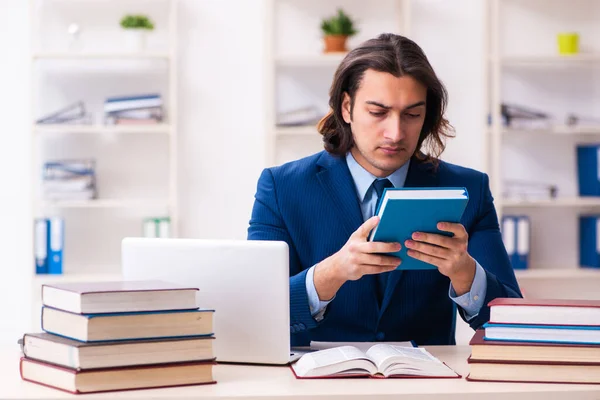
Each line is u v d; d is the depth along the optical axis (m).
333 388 1.62
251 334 1.87
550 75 5.01
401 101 2.00
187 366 1.65
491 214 2.32
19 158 4.86
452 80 4.97
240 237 4.92
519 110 4.78
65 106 4.85
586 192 4.96
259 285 1.86
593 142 5.07
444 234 1.82
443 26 4.96
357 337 2.21
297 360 1.89
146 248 1.91
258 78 4.90
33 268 4.62
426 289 2.22
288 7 4.88
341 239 2.22
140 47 4.71
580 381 1.66
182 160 4.89
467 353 2.01
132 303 1.63
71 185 4.66
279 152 4.93
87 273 4.79
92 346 1.58
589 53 4.98
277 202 2.28
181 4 4.86
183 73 4.88
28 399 1.54
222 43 4.88
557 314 1.67
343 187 2.24
